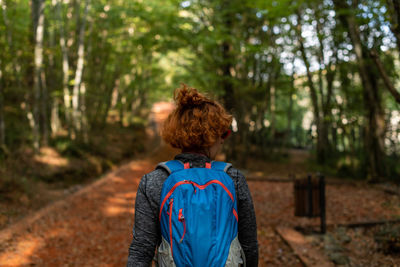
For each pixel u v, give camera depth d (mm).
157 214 1131
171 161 1225
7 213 6422
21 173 8969
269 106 20016
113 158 14484
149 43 11242
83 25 12797
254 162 14711
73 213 6875
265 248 4859
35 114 10820
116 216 6840
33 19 10469
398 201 7258
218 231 1062
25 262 4426
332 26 9977
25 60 10883
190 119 1239
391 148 11500
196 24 11008
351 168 11219
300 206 5180
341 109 10836
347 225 5641
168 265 1054
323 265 4047
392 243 4273
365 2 6855
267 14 8539
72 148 11945
